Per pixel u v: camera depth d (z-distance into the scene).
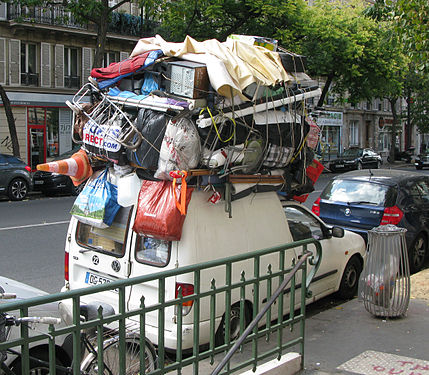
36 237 11.16
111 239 5.32
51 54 28.69
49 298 2.87
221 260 3.78
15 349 3.85
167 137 4.57
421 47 10.59
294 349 5.23
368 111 54.28
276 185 5.62
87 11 20.12
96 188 5.21
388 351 5.18
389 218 8.99
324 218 9.74
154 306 3.40
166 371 3.50
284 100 5.36
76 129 5.46
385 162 51.28
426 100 50.22
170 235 4.70
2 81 27.02
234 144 4.91
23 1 21.58
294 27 25.11
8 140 27.27
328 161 37.09
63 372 3.78
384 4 12.41
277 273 4.29
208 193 5.00
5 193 18.11
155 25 31.80
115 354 3.87
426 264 10.00
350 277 7.45
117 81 5.36
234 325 5.26
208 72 4.69
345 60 27.08
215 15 22.95
